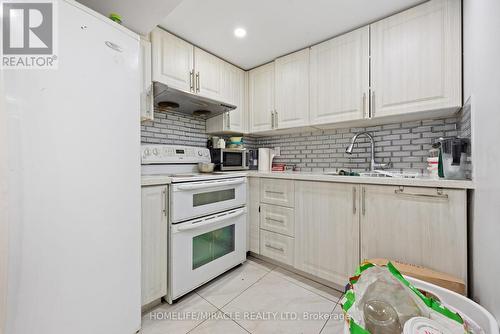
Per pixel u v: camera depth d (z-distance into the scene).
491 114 0.77
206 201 1.66
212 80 2.12
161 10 1.27
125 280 1.09
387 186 1.33
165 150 1.92
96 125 0.96
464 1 1.25
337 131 2.18
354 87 1.72
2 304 0.67
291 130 2.30
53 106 0.82
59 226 0.84
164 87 1.56
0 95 0.67
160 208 1.38
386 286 0.67
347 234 1.49
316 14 1.56
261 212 2.03
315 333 1.19
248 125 2.51
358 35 1.70
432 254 1.18
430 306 0.64
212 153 2.29
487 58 0.82
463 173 1.16
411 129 1.76
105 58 0.99
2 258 0.67
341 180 1.50
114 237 1.04
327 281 1.65
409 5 1.46
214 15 1.58
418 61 1.44
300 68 2.05
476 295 1.00
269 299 1.49
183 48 1.87
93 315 0.95
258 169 2.45
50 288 0.82
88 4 1.21
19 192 0.74
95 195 0.96
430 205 1.19
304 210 1.72
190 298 1.51
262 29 1.75
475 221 1.00
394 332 0.58
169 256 1.42
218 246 1.76
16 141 0.73
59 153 0.84
